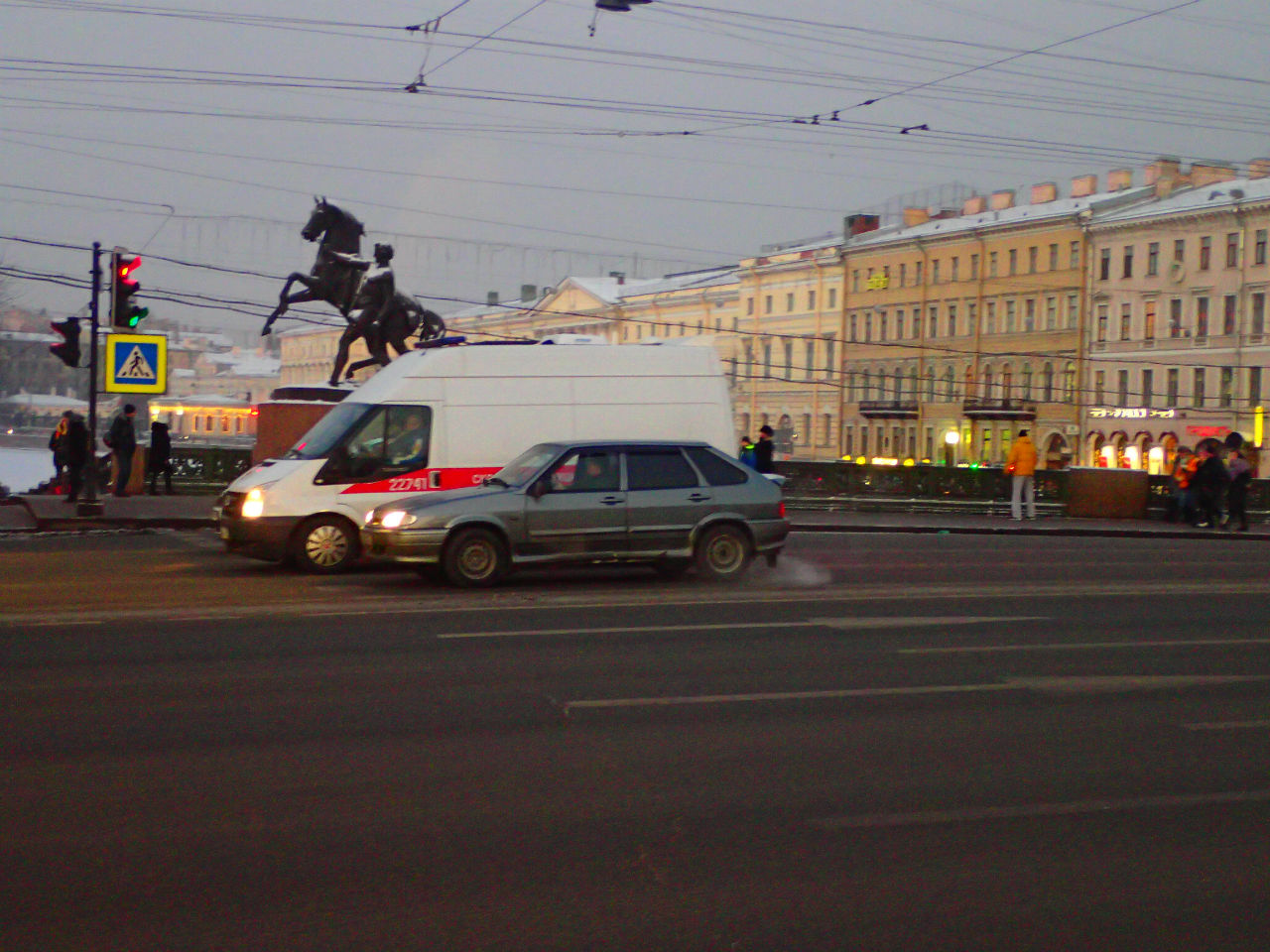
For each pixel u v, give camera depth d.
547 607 13.48
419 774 6.93
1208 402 68.81
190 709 8.45
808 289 93.38
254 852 5.70
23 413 128.12
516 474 15.86
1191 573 18.86
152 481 29.36
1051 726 8.30
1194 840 6.06
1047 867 5.66
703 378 18.55
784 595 14.75
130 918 4.97
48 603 13.58
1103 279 74.38
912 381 85.56
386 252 27.83
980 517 34.03
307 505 17.00
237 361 191.00
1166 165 74.06
